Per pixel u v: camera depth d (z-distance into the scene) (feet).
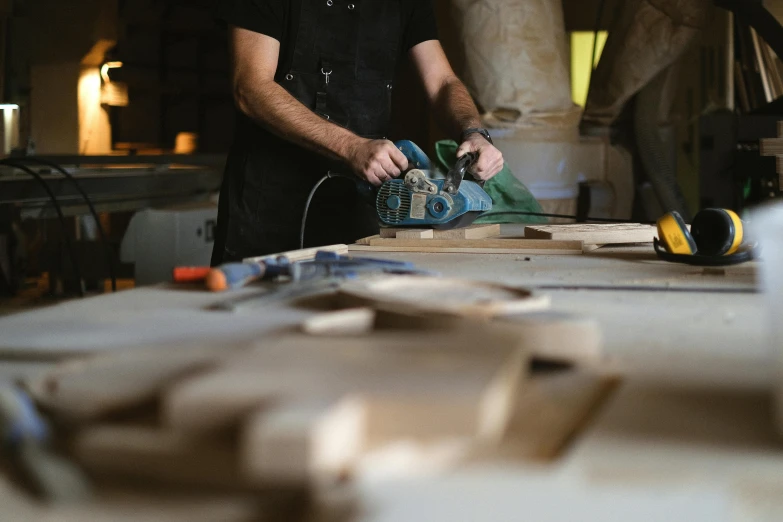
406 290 3.14
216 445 1.56
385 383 1.72
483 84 12.51
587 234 5.64
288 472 1.45
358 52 7.59
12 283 12.46
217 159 16.37
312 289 3.70
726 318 3.14
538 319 2.46
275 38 7.29
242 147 7.69
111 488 1.59
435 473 1.58
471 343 2.12
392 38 7.80
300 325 2.84
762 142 7.52
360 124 7.69
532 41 12.48
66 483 1.55
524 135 12.66
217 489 1.57
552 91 12.72
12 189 10.27
